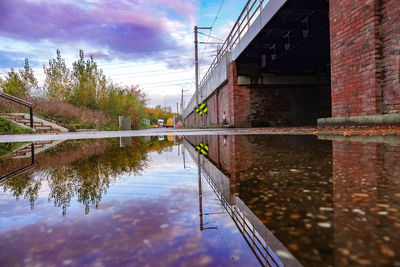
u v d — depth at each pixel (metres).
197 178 1.13
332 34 5.32
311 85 15.50
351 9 4.70
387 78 4.11
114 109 24.31
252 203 0.68
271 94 15.59
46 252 0.41
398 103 3.94
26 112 15.84
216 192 0.84
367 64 4.34
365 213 0.55
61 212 0.65
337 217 0.54
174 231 0.51
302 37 10.34
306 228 0.48
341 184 0.87
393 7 3.99
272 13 8.82
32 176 1.23
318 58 13.20
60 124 16.81
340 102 5.07
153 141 4.79
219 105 21.02
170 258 0.39
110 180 1.11
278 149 2.28
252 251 0.40
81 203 0.74
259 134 5.48
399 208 0.58
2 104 14.09
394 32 3.97
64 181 1.10
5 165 1.74
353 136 3.60
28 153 2.70
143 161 1.84
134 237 0.48
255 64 15.23
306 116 15.94
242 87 15.24
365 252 0.37
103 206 0.70
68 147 3.50
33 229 0.53
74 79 21.77
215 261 0.37
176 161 1.80
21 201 0.76
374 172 1.08
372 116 4.19
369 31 4.28
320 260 0.35
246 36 12.12
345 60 4.90
